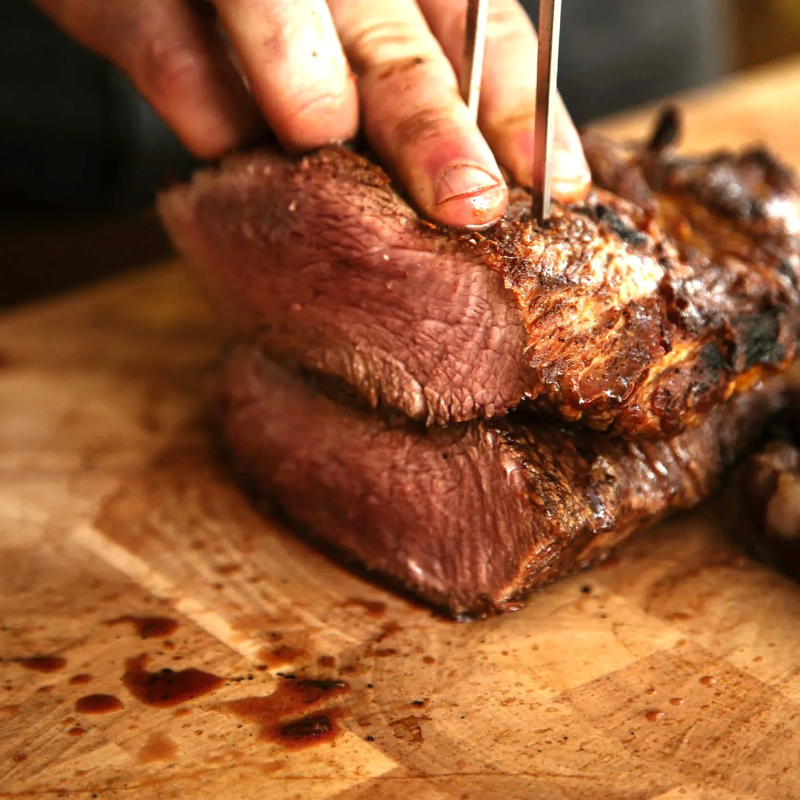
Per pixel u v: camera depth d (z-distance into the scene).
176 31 0.40
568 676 0.36
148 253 0.63
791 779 0.33
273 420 0.42
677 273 0.37
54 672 0.36
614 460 0.37
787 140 0.60
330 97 0.37
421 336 0.37
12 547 0.40
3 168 0.61
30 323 0.50
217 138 0.41
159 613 0.38
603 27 0.68
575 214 0.37
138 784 0.33
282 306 0.40
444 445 0.38
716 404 0.38
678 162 0.43
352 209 0.37
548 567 0.37
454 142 0.36
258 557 0.40
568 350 0.36
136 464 0.44
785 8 1.01
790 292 0.39
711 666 0.36
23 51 0.58
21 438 0.45
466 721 0.35
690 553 0.40
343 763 0.34
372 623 0.38
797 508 0.38
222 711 0.35
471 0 0.36
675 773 0.33
